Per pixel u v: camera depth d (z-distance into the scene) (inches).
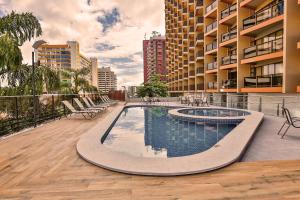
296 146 219.1
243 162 158.7
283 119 419.8
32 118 359.6
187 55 1627.7
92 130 284.8
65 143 222.4
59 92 623.2
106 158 162.6
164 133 354.0
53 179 129.4
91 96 807.1
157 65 5049.2
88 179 129.1
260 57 624.7
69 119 419.2
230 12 834.8
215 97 984.9
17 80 424.5
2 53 359.6
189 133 352.5
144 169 138.4
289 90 528.4
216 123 408.2
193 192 111.0
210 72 1010.1
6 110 301.3
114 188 116.7
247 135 242.1
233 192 110.4
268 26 620.7
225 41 849.5
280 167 147.0
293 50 527.2
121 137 322.0
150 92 1117.7
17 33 442.0
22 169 146.7
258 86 647.1
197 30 1293.1
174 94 2046.0
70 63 5300.2
